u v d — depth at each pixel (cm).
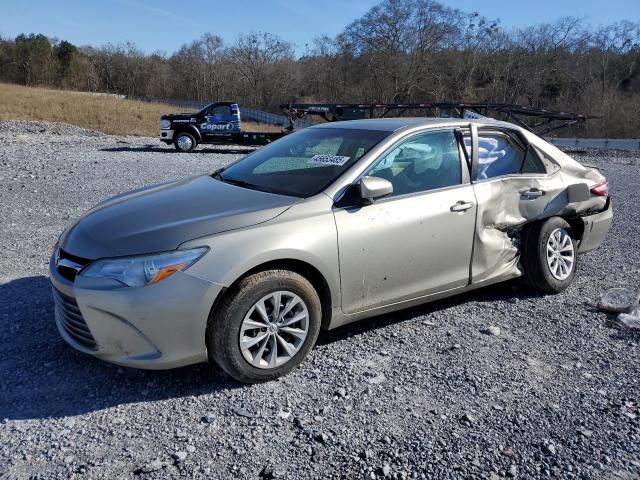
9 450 278
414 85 5981
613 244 686
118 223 352
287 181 404
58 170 1188
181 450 281
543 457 281
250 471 267
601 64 5138
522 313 460
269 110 7594
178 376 353
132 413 312
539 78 5372
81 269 327
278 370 349
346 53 6581
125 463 271
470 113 1833
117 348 322
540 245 479
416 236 398
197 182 438
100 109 3638
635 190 1178
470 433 300
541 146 507
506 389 343
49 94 4844
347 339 409
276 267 346
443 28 5891
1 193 905
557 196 493
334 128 468
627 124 3738
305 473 267
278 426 303
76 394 330
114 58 8862
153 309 312
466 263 436
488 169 461
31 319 424
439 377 357
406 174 411
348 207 374
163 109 4062
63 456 275
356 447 286
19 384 338
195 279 316
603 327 433
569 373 364
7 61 8688
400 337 414
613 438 297
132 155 1645
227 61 8025
